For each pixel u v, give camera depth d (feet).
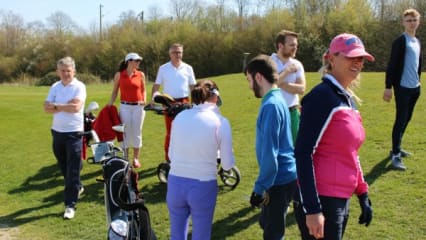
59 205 20.27
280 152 11.89
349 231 15.56
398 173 20.22
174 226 12.84
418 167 20.70
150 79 159.63
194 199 12.33
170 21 174.60
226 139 12.39
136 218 12.65
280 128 11.60
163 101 17.88
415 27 20.25
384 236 15.11
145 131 36.24
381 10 133.69
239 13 162.30
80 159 19.07
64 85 18.94
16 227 17.97
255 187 11.61
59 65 18.79
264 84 11.85
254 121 36.68
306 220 9.02
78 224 18.07
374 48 130.11
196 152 12.19
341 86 9.07
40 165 27.22
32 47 171.32
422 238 14.83
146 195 20.62
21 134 37.29
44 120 44.09
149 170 24.67
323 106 8.84
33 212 19.51
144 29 176.24
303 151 8.95
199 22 169.99
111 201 12.69
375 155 23.00
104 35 172.55
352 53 8.85
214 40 157.58
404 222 15.94
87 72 161.68
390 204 17.33
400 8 129.59
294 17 147.02
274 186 11.99
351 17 134.82
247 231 16.29
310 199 8.87
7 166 27.25
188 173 12.32
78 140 18.90
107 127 23.25
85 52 167.43
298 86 16.42
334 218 9.22
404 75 20.15
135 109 24.17
